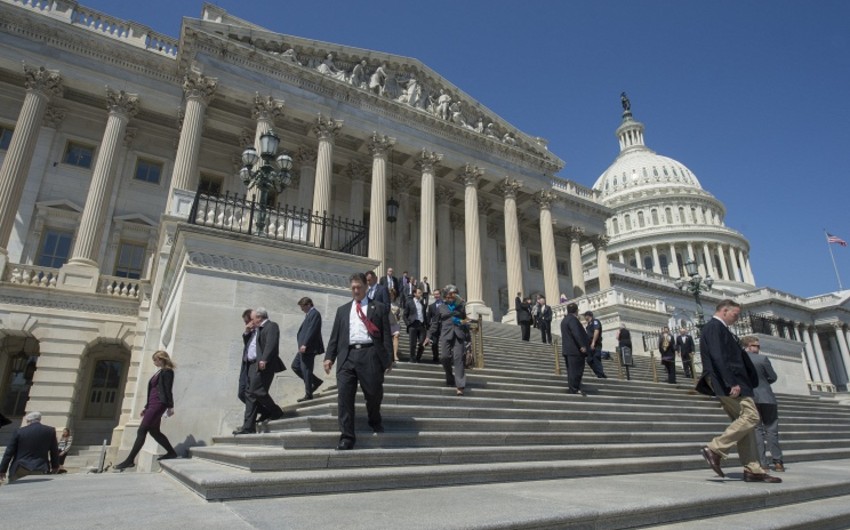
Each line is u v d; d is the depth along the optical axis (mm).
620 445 8508
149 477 6770
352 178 31891
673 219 90625
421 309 13172
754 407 6203
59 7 24922
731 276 85562
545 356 17906
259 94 25938
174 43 27672
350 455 5758
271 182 11922
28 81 23172
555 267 34906
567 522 3705
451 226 37125
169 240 15438
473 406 9414
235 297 10031
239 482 4465
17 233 23141
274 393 9820
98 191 22781
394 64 32281
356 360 6234
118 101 24906
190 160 23000
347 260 11352
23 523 3465
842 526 4719
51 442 8758
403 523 3439
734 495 4871
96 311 20375
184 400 9031
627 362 17078
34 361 21156
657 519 4227
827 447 13250
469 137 33438
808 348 65688
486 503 4305
